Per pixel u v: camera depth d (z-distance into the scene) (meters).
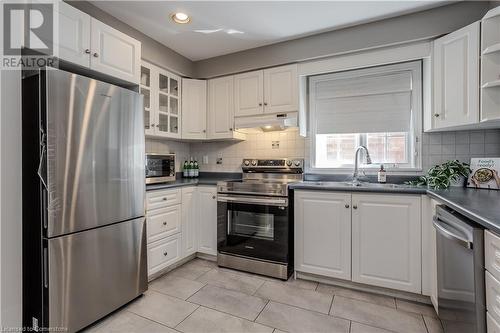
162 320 1.78
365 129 2.64
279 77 2.78
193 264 2.75
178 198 2.62
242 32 2.54
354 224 2.13
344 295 2.11
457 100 1.96
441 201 1.60
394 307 1.93
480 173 2.02
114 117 1.84
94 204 1.71
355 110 2.68
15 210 1.44
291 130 3.01
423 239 1.92
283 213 2.37
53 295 1.50
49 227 1.48
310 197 2.30
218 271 2.58
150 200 2.30
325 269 2.25
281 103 2.77
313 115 2.87
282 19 2.31
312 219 2.29
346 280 2.21
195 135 3.14
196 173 3.44
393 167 2.57
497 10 1.71
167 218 2.48
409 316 1.82
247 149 3.25
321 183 2.56
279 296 2.09
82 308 1.65
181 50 2.91
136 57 2.18
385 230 2.04
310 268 2.31
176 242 2.60
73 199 1.59
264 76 2.85
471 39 1.85
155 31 2.50
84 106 1.64
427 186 2.15
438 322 1.75
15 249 1.44
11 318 1.43
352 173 2.71
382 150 2.67
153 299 2.05
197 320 1.78
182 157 3.44
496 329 0.96
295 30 2.50
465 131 2.29
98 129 1.73
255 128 2.96
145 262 2.10
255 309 1.91
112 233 1.83
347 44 2.45
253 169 3.10
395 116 2.53
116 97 1.86
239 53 2.95
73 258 1.60
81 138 1.63
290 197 2.42
